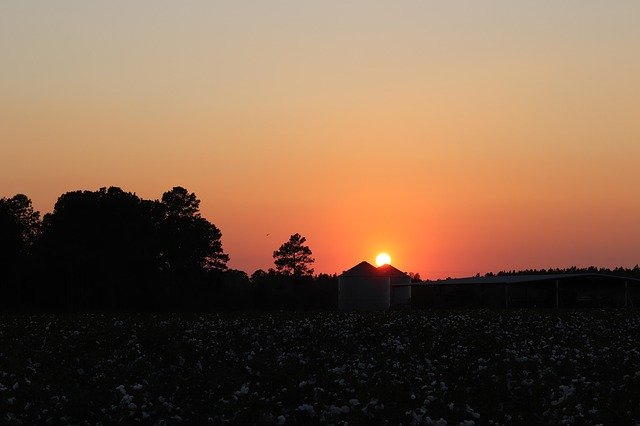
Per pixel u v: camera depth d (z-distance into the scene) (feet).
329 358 79.46
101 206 288.51
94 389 60.64
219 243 336.90
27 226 326.03
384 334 108.58
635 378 68.13
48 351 84.58
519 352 87.92
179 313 175.22
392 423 51.16
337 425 49.03
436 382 65.31
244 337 101.35
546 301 239.71
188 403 57.06
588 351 90.68
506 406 56.95
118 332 105.81
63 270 279.08
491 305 245.65
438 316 151.94
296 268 429.38
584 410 55.62
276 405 55.42
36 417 51.65
